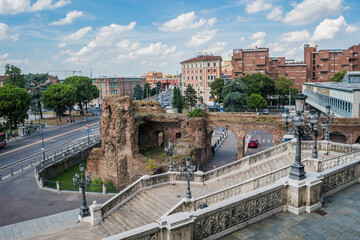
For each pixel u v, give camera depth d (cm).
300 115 1288
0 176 4116
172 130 4853
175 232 925
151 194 2633
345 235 1053
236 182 2631
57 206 3300
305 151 2905
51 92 8681
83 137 6875
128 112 3991
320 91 7138
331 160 2031
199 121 4788
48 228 2734
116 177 4112
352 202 1321
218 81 10612
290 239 1034
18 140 6638
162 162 4184
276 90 11388
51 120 9675
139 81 18100
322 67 12262
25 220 2942
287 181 1256
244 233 1083
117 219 2452
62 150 5328
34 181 4088
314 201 1259
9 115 7156
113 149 4244
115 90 15538
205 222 1021
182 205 2064
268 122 4697
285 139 4744
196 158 4459
